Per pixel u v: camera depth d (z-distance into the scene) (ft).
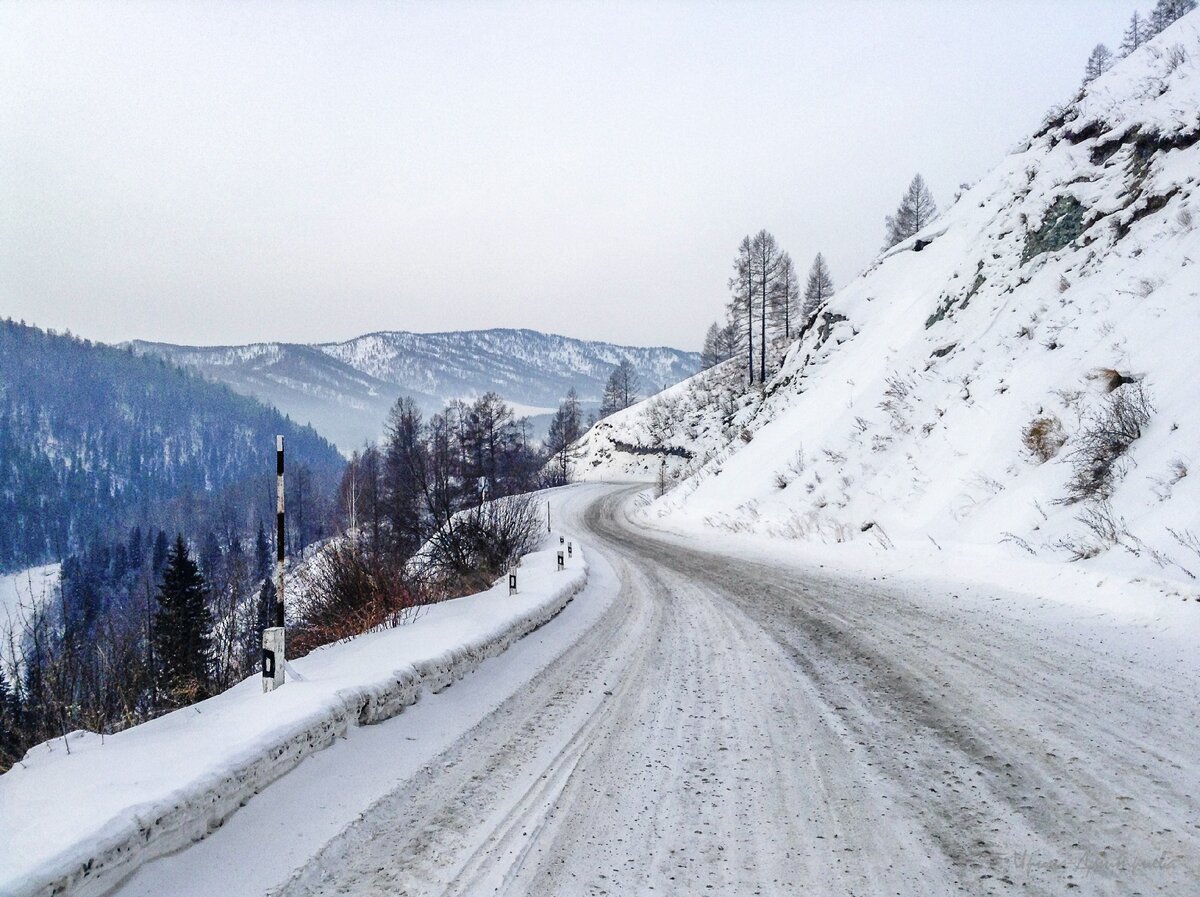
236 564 45.01
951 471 57.11
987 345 67.62
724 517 92.38
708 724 17.60
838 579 44.09
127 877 10.03
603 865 10.84
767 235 209.05
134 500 655.35
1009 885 9.73
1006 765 14.02
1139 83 72.59
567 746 16.34
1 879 8.43
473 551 64.44
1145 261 53.67
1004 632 26.07
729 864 10.73
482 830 12.16
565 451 291.38
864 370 97.81
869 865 10.52
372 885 10.41
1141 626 24.88
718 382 266.36
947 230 112.47
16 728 19.88
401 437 145.59
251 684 18.95
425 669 19.98
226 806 12.05
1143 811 11.71
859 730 16.61
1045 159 81.71
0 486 553.64
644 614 35.63
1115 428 40.50
